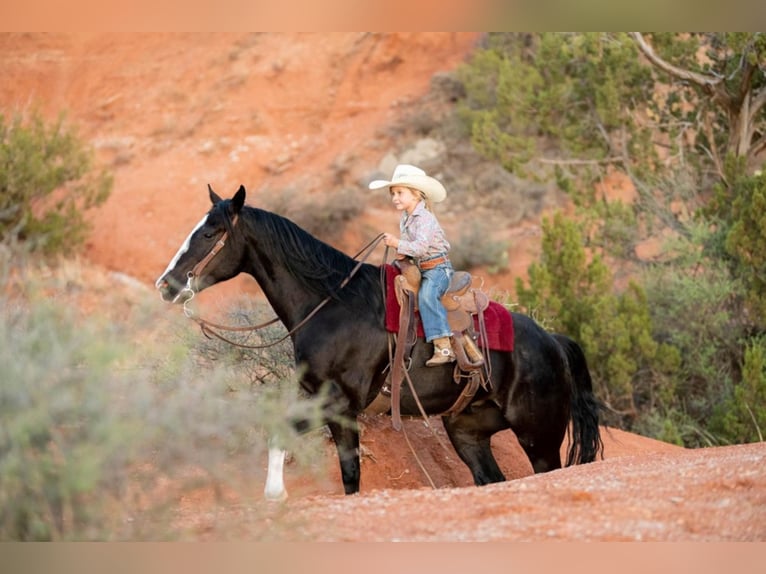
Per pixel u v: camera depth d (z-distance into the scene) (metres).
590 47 20.53
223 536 6.29
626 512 6.64
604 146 21.50
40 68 34.47
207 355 11.21
